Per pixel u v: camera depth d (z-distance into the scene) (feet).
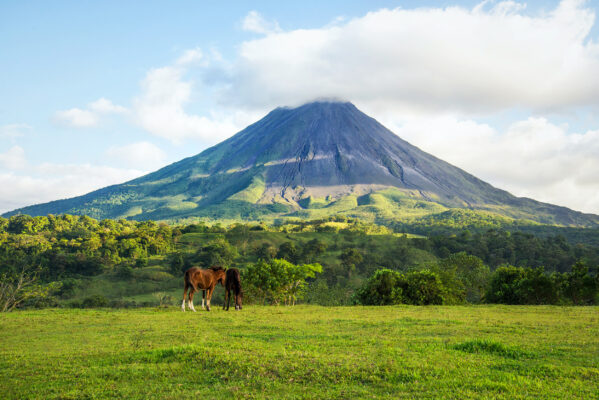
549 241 566.36
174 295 301.22
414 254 447.42
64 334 46.80
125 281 350.84
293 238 552.82
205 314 66.44
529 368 28.37
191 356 31.40
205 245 479.82
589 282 122.01
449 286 116.98
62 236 552.82
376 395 23.31
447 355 32.09
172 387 25.35
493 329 48.57
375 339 40.70
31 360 32.37
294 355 31.48
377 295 109.70
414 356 31.73
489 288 131.75
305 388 24.68
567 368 28.25
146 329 49.44
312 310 76.59
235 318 60.70
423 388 24.25
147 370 28.58
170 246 492.54
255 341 39.96
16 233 596.29
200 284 75.25
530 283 115.14
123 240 463.42
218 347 34.47
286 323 54.54
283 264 127.13
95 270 381.60
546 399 22.29
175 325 52.85
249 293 125.29
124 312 70.23
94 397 23.66
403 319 59.88
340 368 27.89
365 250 485.15
